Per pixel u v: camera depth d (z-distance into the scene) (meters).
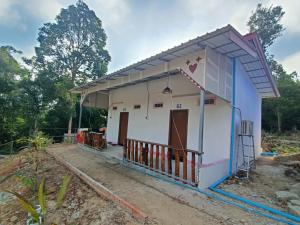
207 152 5.81
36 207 3.22
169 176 4.59
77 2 18.33
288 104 20.84
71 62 18.34
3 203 4.25
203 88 4.14
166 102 7.36
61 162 6.64
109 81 7.83
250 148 6.85
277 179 5.16
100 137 8.20
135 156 5.66
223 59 4.96
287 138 18.05
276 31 21.56
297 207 3.31
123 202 3.23
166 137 7.19
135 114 8.90
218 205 3.38
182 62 4.67
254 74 6.93
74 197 3.82
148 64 5.34
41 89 16.25
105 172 5.20
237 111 5.68
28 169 6.30
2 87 15.09
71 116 17.44
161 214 2.96
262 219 2.94
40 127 17.03
